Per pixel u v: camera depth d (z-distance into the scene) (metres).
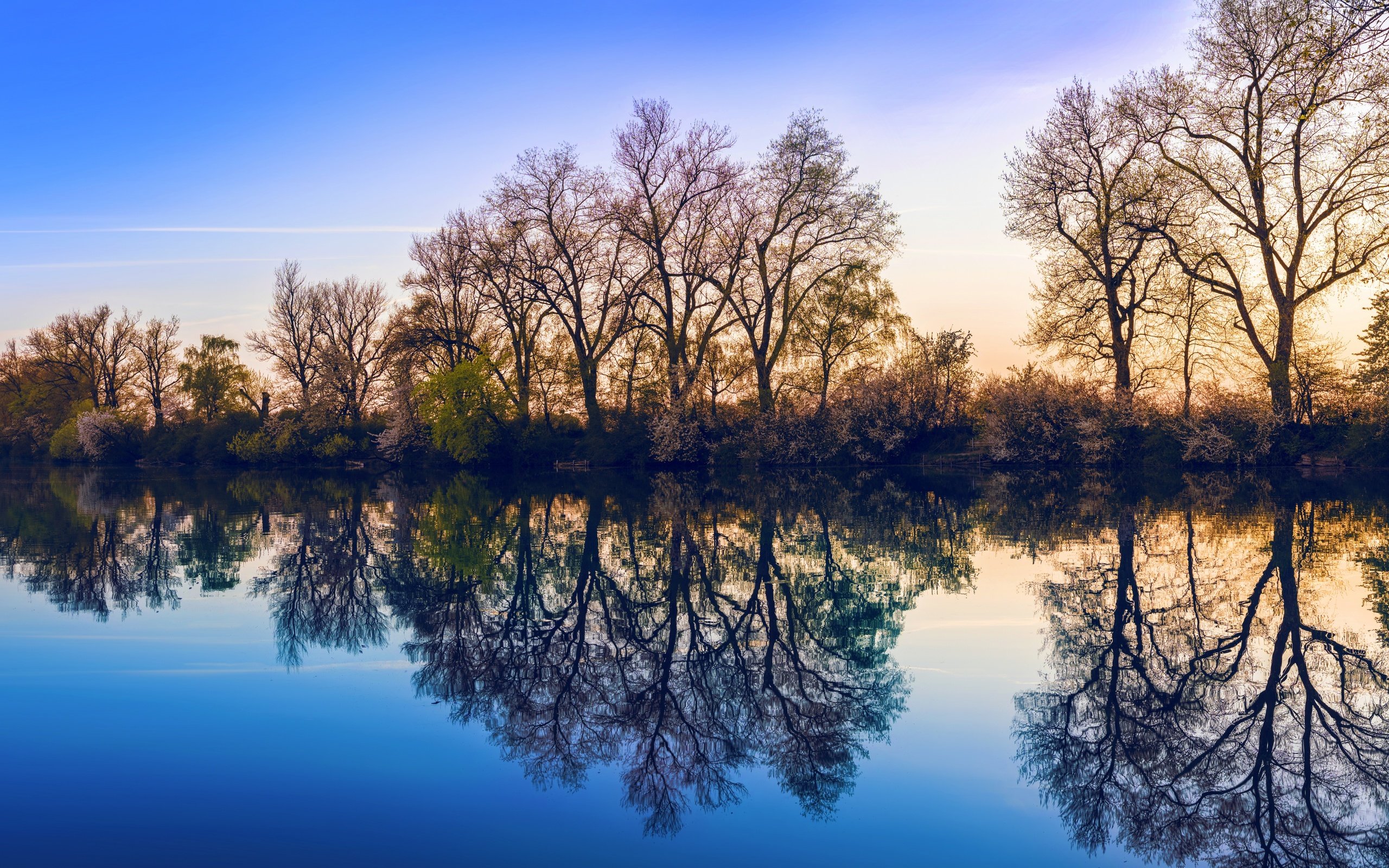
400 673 7.71
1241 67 26.94
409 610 10.20
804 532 16.83
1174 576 11.50
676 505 22.95
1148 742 5.99
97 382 64.44
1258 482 26.94
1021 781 5.42
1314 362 31.34
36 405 64.88
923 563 12.90
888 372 40.28
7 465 59.59
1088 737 6.07
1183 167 29.31
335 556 14.31
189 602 10.65
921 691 7.07
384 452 44.50
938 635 8.73
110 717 6.56
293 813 5.01
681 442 37.38
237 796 5.22
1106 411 32.72
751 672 7.70
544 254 39.56
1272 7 24.83
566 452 41.00
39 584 11.87
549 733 6.29
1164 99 28.95
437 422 39.06
